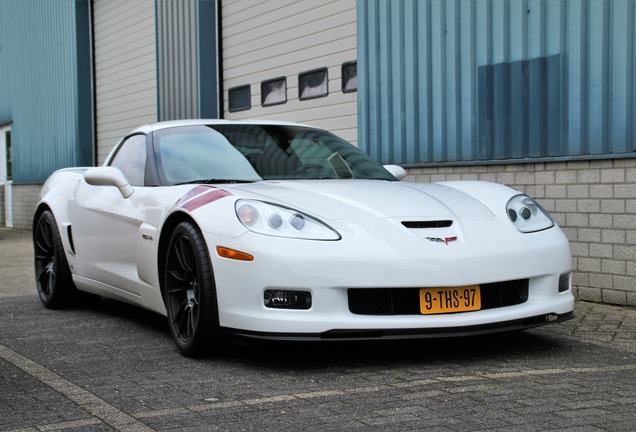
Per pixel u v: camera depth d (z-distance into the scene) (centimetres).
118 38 1305
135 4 1240
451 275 340
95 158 1409
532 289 365
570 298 381
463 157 655
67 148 1427
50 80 1486
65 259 534
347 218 353
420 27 695
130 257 448
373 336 337
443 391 307
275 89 924
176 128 476
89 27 1397
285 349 392
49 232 554
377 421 269
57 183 569
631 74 519
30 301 594
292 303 337
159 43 1163
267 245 339
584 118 550
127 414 285
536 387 312
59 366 367
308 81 868
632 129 520
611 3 529
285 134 478
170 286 394
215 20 1027
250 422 271
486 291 352
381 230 347
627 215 528
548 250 369
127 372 352
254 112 964
